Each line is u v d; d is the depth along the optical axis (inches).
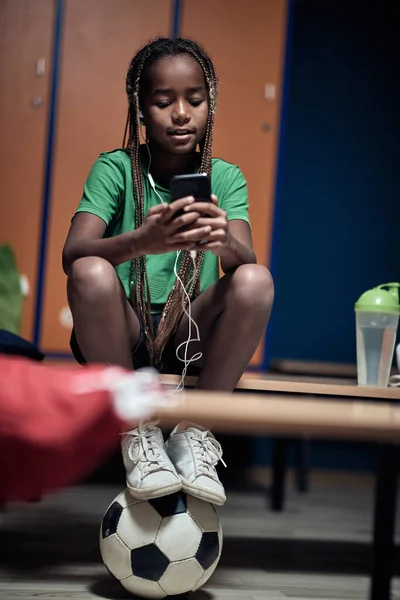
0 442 27.1
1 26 117.9
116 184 66.2
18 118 118.5
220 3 123.0
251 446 137.9
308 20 143.6
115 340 56.1
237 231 65.8
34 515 89.4
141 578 54.1
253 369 124.5
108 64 120.0
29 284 118.4
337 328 144.3
